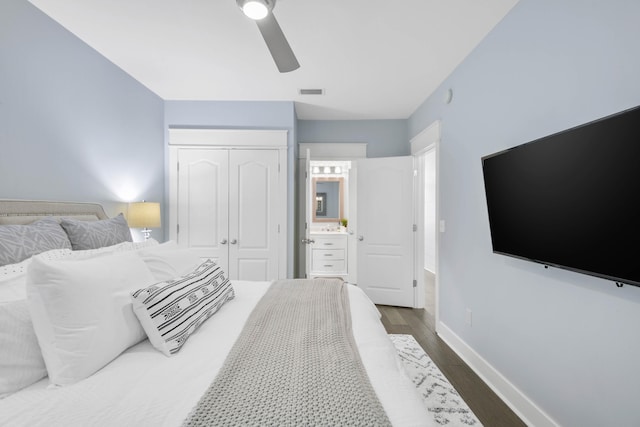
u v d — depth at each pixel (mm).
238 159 3303
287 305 1625
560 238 1311
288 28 1969
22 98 1678
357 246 3789
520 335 1710
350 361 1013
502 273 1871
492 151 1967
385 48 2211
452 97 2555
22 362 911
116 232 1855
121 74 2543
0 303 975
